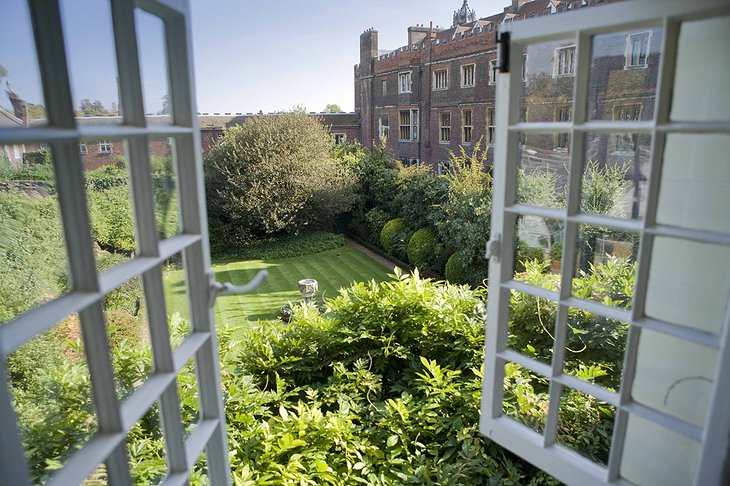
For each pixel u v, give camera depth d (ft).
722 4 3.43
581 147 4.68
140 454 4.41
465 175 29.27
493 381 5.86
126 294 4.48
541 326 6.19
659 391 4.62
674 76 3.91
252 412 7.90
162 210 4.01
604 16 4.12
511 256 5.54
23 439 3.53
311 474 6.76
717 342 3.83
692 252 4.21
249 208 42.47
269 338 10.13
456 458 7.55
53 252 4.01
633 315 4.41
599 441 6.01
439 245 33.50
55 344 3.71
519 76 5.05
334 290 32.73
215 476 4.98
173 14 3.74
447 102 47.50
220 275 37.22
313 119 47.73
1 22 2.70
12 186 4.02
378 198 45.88
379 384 9.18
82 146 4.29
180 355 3.96
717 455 3.60
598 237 5.69
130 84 3.09
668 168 4.15
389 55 58.49
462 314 9.90
